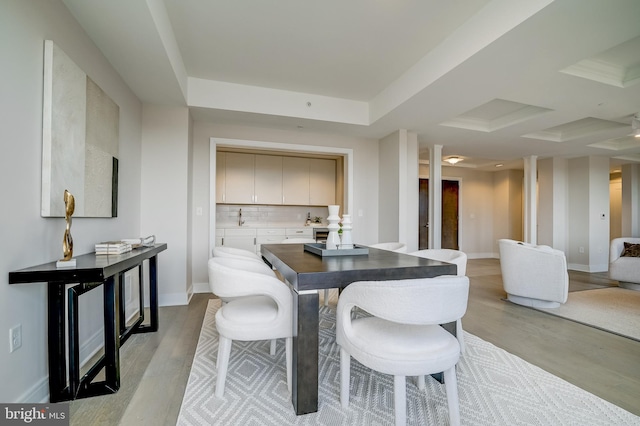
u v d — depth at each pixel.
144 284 3.42
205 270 3.96
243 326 1.57
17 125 1.43
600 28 1.96
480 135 4.57
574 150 5.48
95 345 2.18
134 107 3.09
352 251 2.21
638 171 6.44
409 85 3.15
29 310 1.50
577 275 5.36
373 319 1.52
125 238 2.88
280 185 5.56
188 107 3.44
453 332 1.92
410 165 4.51
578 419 1.45
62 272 1.45
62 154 1.76
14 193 1.41
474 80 2.74
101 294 2.27
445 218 7.47
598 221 5.91
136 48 2.29
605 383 1.78
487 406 1.54
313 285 1.48
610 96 3.09
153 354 2.13
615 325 2.77
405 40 2.65
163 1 2.18
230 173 5.31
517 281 3.38
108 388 1.64
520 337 2.48
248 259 2.23
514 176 7.62
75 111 1.91
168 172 3.41
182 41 2.69
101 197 2.29
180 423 1.40
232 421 1.41
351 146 4.70
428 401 1.58
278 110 3.67
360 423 1.40
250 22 2.41
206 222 3.98
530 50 2.24
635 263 4.09
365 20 2.38
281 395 1.63
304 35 2.58
